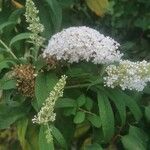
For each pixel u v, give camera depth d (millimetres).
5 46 483
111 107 461
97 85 458
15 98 455
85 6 646
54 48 432
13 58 471
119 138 481
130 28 760
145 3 750
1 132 494
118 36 733
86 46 427
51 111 404
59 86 402
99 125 447
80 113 448
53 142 443
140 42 757
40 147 427
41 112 404
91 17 667
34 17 444
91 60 452
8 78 450
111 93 455
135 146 463
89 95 468
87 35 430
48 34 512
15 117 451
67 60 445
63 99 446
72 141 480
